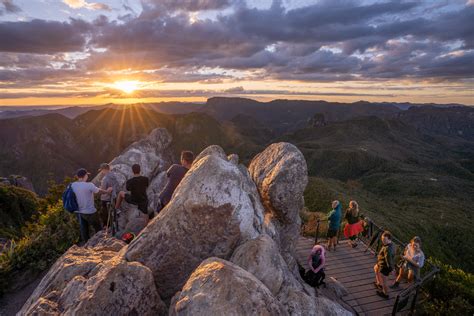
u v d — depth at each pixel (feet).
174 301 18.70
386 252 32.50
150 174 55.26
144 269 19.47
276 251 22.53
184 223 22.43
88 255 25.75
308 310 20.07
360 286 35.73
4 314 27.99
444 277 35.55
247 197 24.49
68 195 32.73
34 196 143.13
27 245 35.83
